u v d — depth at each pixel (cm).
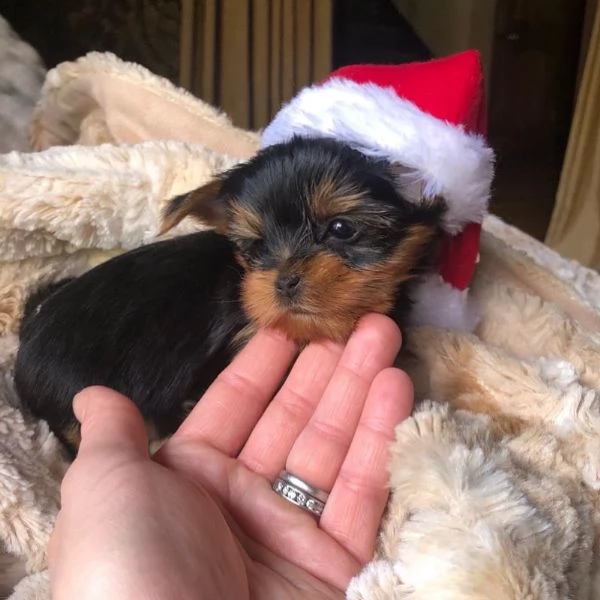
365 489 21
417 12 80
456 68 25
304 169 24
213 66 62
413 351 25
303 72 63
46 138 41
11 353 28
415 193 24
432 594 17
